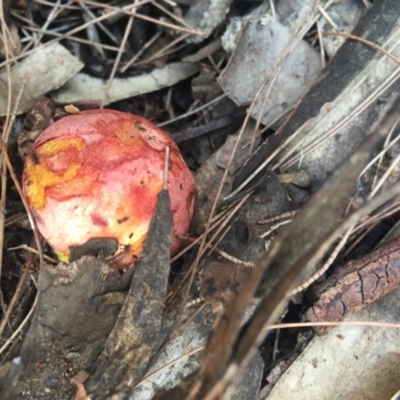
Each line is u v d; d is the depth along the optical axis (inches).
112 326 10.2
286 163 11.8
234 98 12.1
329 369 10.8
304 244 8.7
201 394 8.6
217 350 8.5
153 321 10.0
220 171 11.8
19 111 12.1
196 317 10.6
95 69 12.6
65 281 10.0
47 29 12.9
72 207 9.8
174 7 12.6
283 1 12.5
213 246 10.8
